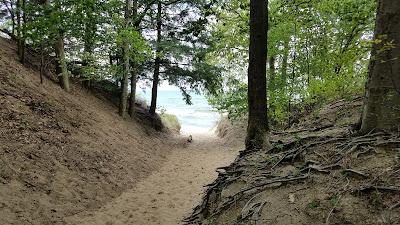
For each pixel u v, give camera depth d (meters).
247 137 7.14
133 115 17.31
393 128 4.72
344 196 4.01
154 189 9.39
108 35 11.60
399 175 3.96
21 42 12.57
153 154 13.45
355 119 6.80
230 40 11.91
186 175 11.25
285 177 4.95
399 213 3.50
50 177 7.49
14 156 7.28
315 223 3.88
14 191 6.41
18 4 11.16
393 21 4.56
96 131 11.34
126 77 15.64
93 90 16.69
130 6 14.19
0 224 5.45
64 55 13.04
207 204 6.43
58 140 9.01
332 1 8.58
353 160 4.55
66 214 6.67
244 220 4.59
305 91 9.46
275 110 10.12
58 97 11.67
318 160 5.01
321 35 9.47
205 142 20.14
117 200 8.15
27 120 8.88
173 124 25.56
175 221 7.18
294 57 10.54
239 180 5.86
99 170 9.08
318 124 7.82
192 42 17.73
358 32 8.34
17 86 10.19
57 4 9.28
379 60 4.74
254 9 6.86
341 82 7.88
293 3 9.10
